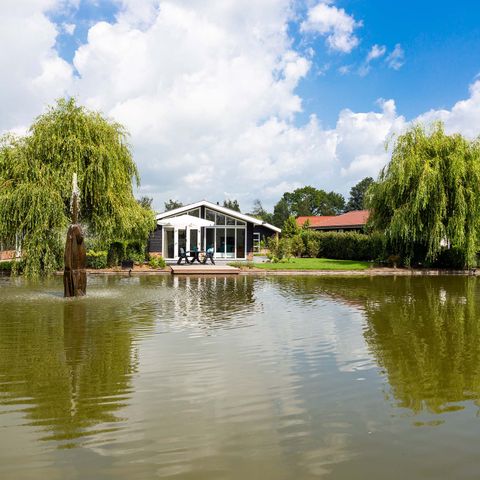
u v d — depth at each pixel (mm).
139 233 23312
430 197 22188
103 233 18422
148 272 21609
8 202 15945
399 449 3889
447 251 23719
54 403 4871
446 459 3729
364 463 3654
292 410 4707
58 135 17266
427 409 4754
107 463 3645
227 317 9836
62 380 5594
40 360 6418
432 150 22797
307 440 4039
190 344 7371
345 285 16781
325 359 6566
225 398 5020
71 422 4402
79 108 18125
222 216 29875
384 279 19453
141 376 5746
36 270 16156
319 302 12227
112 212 18250
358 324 9148
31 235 16109
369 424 4379
